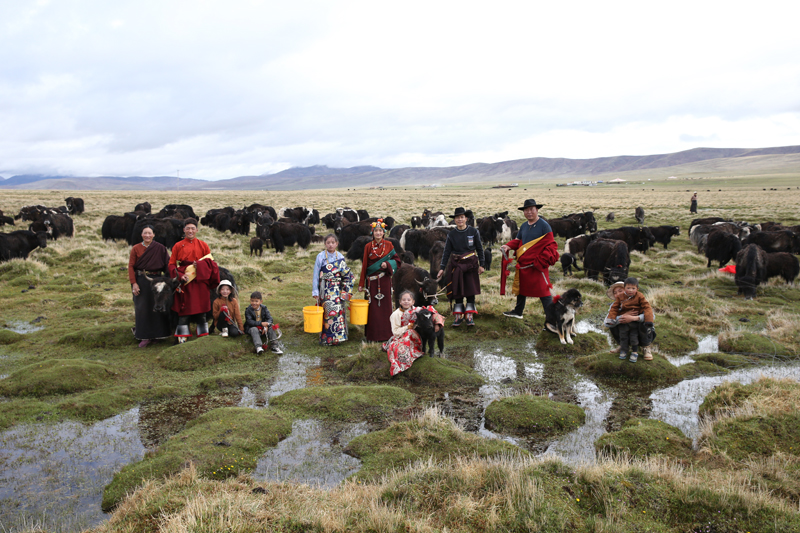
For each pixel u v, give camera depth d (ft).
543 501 11.21
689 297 34.76
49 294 37.42
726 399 17.60
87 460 14.33
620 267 41.19
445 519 10.85
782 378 19.25
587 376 21.80
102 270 45.75
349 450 14.96
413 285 28.84
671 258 59.31
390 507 11.19
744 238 54.19
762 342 24.97
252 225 104.94
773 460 13.52
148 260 25.32
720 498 11.09
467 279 27.99
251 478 12.90
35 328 29.01
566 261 47.80
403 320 22.50
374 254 25.63
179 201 206.90
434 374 21.15
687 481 11.85
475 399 19.16
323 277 26.17
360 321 26.30
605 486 11.68
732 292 40.11
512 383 20.90
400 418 17.33
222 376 21.08
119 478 12.84
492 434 16.22
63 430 16.14
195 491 11.64
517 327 28.68
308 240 69.15
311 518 10.55
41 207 99.91
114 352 24.73
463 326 29.48
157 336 25.72
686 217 118.83
